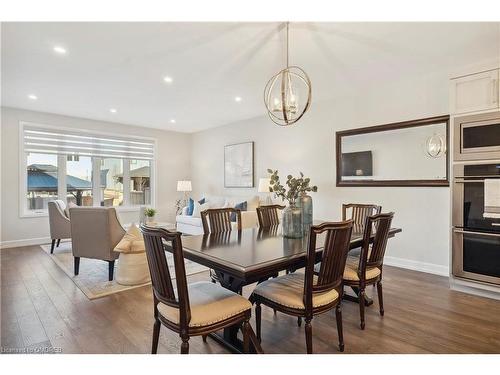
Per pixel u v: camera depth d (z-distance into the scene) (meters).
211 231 2.75
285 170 5.36
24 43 2.77
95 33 2.59
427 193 3.71
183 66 3.34
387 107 4.02
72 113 5.55
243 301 1.78
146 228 1.60
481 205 2.91
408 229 3.88
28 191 5.35
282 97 2.50
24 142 5.24
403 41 2.76
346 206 3.33
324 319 2.47
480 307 2.67
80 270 3.77
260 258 1.77
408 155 3.85
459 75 3.06
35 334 2.19
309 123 4.98
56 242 5.40
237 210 2.95
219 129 6.82
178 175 7.48
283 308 1.87
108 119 6.09
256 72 3.53
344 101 4.49
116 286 3.19
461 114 3.05
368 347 2.02
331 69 3.46
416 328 2.29
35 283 3.27
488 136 2.87
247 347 1.81
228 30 2.55
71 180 5.88
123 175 6.61
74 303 2.75
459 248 3.07
